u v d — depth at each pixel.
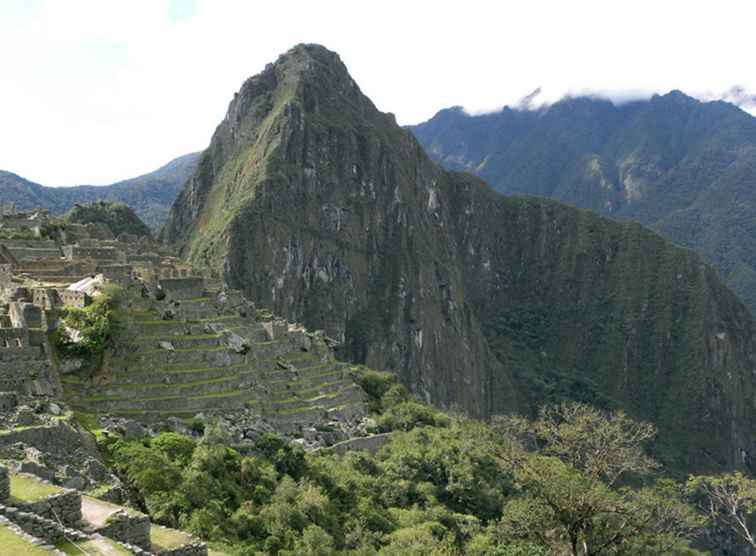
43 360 42.97
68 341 47.47
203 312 72.25
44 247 83.94
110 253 81.19
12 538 16.66
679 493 52.38
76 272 64.94
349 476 57.16
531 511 43.34
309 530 41.22
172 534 23.36
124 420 44.44
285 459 52.16
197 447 44.00
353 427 71.69
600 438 47.53
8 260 68.88
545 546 43.09
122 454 37.44
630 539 43.03
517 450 54.25
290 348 79.44
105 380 49.22
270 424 59.78
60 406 39.53
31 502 19.81
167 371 54.00
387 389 92.44
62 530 19.08
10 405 36.75
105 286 54.41
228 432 51.00
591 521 42.06
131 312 57.22
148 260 90.38
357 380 88.75
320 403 71.62
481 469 71.19
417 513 56.66
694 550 63.09
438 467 68.00
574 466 46.69
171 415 50.19
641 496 44.53
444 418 89.50
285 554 38.12
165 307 60.97
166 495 35.66
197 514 35.53
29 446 30.94
